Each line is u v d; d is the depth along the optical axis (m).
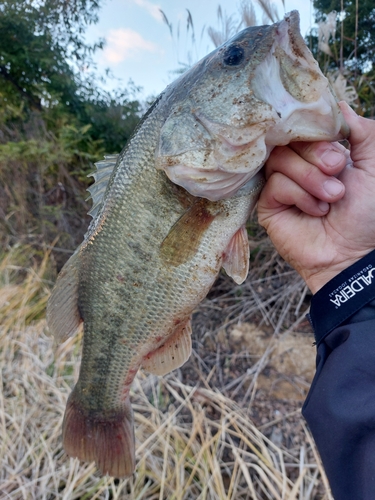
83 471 0.40
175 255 0.25
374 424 0.18
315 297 0.22
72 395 0.32
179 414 0.47
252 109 0.21
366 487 0.17
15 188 0.92
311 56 0.20
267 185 0.24
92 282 0.28
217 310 0.63
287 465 0.39
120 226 0.26
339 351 0.20
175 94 0.24
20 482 0.40
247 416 0.44
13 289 0.75
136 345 0.28
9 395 0.53
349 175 0.23
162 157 0.23
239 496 0.37
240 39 0.22
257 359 0.52
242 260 0.26
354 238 0.23
